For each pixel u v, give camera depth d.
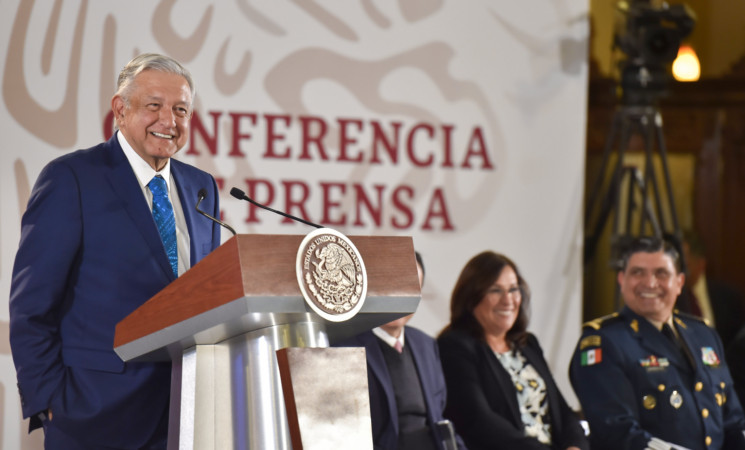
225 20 9.92
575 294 10.85
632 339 8.69
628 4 11.72
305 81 10.16
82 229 5.07
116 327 4.36
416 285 4.16
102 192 5.14
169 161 5.58
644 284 8.75
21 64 9.17
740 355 9.87
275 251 3.78
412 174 10.45
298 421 3.73
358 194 10.26
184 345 4.13
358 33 10.37
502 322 8.86
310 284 3.80
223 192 9.81
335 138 10.22
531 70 10.89
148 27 9.62
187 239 5.43
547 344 10.71
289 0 10.14
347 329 4.41
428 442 8.02
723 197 13.59
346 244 3.97
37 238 5.02
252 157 9.94
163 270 5.09
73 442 4.91
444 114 10.60
